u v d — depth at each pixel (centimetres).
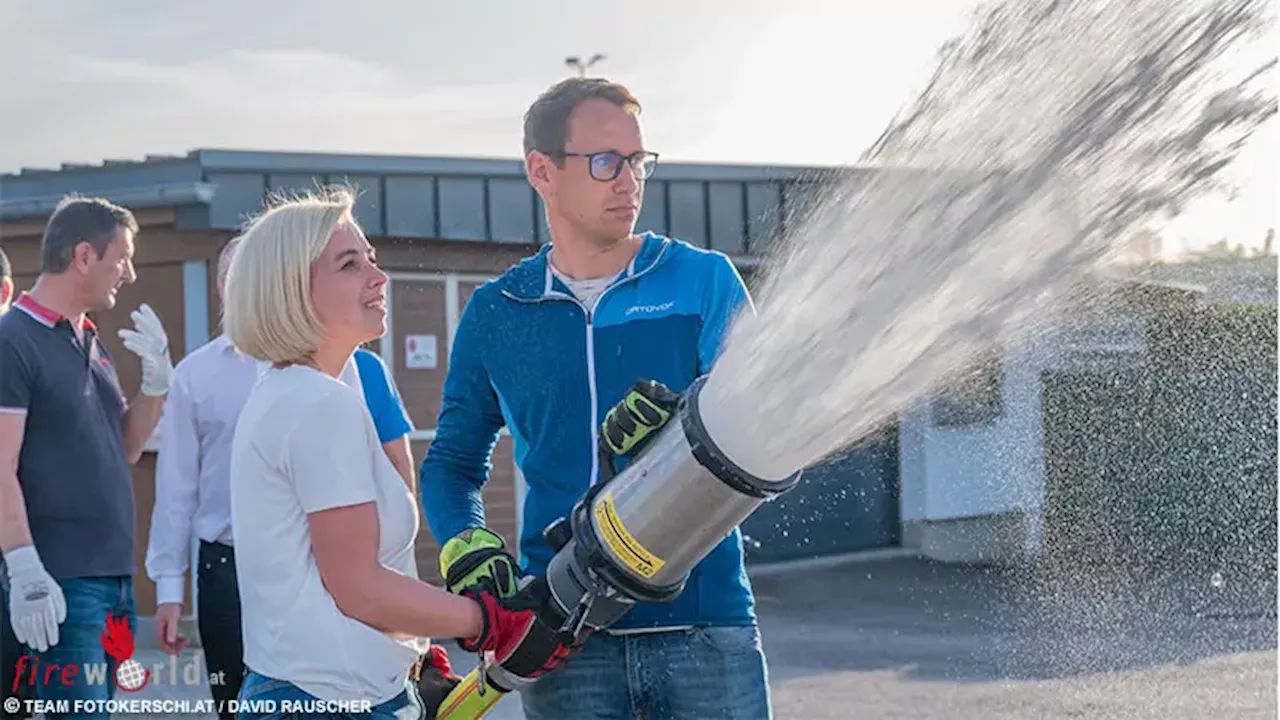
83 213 412
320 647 251
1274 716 549
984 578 905
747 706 284
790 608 873
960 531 960
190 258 814
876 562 994
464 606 249
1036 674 652
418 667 280
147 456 812
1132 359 877
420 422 838
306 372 255
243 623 261
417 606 247
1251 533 820
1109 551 845
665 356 286
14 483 397
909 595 885
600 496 237
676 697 283
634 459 237
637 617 282
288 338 254
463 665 663
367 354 379
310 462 247
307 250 253
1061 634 727
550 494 291
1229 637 690
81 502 409
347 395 253
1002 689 631
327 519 247
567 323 290
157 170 804
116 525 418
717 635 283
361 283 256
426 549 820
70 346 412
